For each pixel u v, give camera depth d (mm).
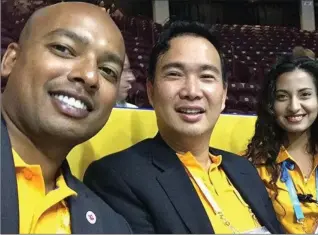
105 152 699
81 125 444
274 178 754
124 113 737
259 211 637
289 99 780
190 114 613
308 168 787
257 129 809
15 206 398
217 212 585
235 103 1225
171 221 539
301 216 711
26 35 452
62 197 450
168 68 625
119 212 551
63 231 448
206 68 621
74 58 444
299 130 772
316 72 784
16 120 447
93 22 459
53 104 431
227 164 683
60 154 464
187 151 640
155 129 761
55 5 467
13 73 446
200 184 604
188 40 632
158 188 564
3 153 415
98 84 447
